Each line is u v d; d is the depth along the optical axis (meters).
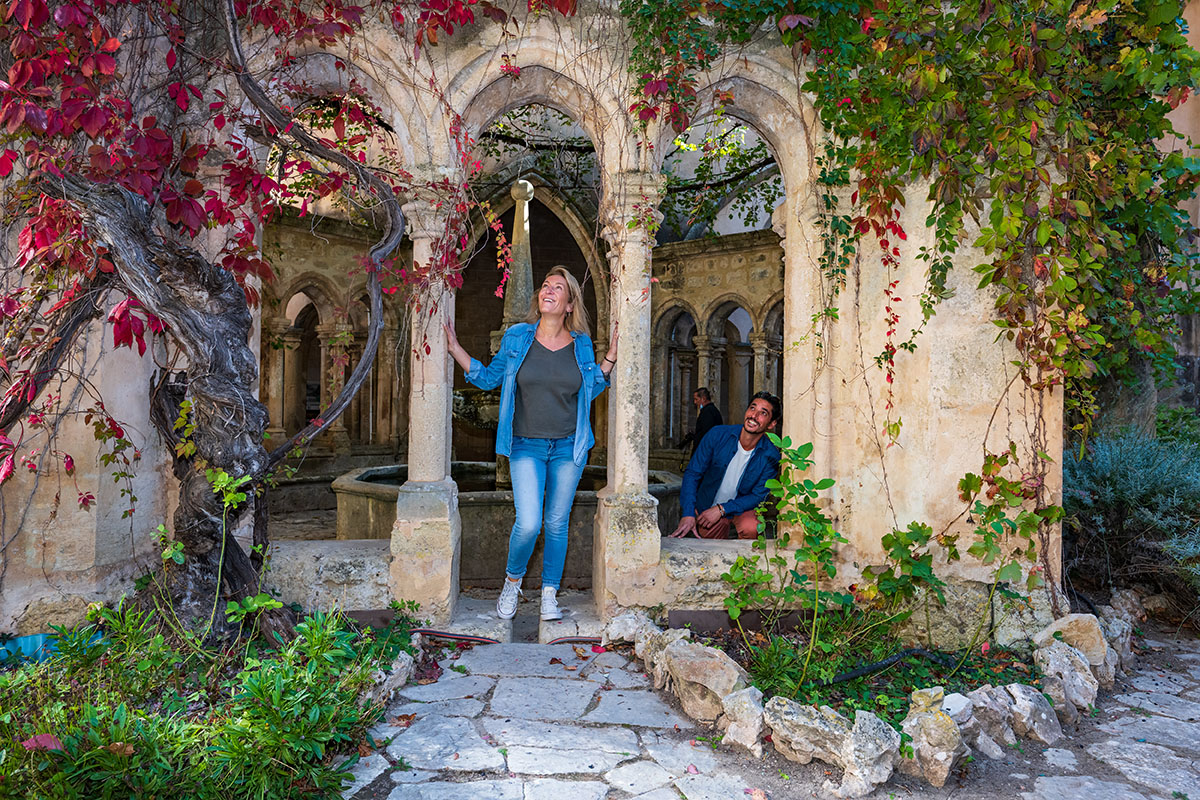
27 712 2.45
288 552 3.87
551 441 3.90
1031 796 2.52
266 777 2.24
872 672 3.33
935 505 3.87
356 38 3.76
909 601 3.83
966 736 2.80
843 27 3.82
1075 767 2.74
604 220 4.08
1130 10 3.77
